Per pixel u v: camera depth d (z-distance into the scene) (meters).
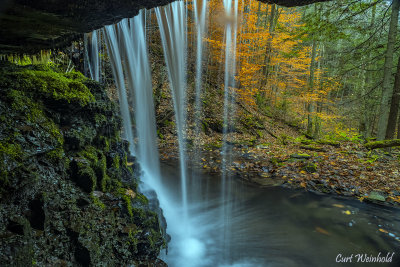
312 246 3.41
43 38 2.06
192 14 12.79
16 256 1.15
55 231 1.49
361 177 5.78
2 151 1.35
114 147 2.68
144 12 9.23
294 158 7.72
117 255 1.84
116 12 1.87
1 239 1.14
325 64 13.62
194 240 3.45
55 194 1.62
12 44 2.01
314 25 7.72
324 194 5.26
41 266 1.31
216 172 6.85
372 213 4.39
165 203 4.52
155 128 9.87
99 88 2.64
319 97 13.12
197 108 11.97
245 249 3.29
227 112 12.67
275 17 15.02
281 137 12.28
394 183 5.36
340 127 15.06
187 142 9.78
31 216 1.41
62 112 2.05
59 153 1.80
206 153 8.83
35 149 1.58
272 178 6.34
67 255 1.51
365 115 13.66
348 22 7.79
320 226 3.95
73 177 1.90
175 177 6.26
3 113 1.56
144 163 7.00
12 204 1.31
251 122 12.64
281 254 3.23
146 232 2.18
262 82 14.55
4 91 1.69
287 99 15.52
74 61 5.79
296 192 5.41
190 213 4.32
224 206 4.68
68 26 1.88
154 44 12.23
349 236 3.68
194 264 2.91
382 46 8.05
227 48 12.23
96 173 2.12
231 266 2.93
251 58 12.90
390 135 8.10
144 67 9.36
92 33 6.52
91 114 2.34
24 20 1.59
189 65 13.79
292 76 15.36
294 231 3.80
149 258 2.13
